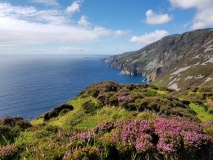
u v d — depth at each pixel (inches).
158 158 305.7
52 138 344.2
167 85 7436.0
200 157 327.9
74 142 309.0
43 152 283.4
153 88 1627.7
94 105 967.6
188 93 1649.9
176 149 305.1
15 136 517.0
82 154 273.4
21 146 314.7
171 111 850.8
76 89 7047.2
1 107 4594.0
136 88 1274.6
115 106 943.7
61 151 285.9
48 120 1026.7
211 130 399.5
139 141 315.9
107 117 855.7
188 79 6840.6
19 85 7731.3
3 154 287.7
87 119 873.5
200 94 1557.6
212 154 335.9
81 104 1039.6
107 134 355.9
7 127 542.9
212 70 6604.3
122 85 1314.0
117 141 319.0
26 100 5285.4
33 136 487.8
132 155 307.7
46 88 7145.7
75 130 393.4
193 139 319.9
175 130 339.3
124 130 342.0
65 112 1041.5
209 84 5654.5
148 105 884.6
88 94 1196.5
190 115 852.6
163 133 329.4
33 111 4355.3
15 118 692.7
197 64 7711.6
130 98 945.5
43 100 5324.8
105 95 1018.7
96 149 284.5
